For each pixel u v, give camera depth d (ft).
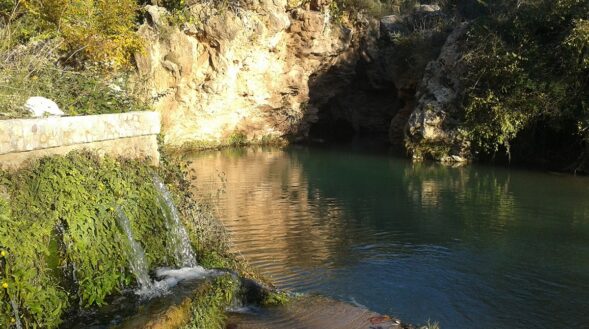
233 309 19.43
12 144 14.82
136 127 20.20
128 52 48.03
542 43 70.33
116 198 18.01
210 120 92.73
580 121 62.28
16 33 26.16
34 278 14.10
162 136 24.50
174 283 18.22
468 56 72.69
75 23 37.88
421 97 80.43
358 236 32.65
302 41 99.50
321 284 24.13
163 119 84.07
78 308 15.48
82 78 23.39
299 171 62.80
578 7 68.23
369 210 40.47
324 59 104.53
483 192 48.98
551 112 65.92
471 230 34.50
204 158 75.97
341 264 27.07
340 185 52.70
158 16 78.18
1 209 13.57
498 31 73.97
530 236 33.09
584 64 63.41
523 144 70.90
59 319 14.47
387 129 122.11
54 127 16.42
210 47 87.15
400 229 34.63
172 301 16.49
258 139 101.30
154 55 78.79
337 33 103.60
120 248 17.24
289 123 104.53
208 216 25.54
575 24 65.21
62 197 15.78
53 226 15.25
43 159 15.96
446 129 73.82
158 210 19.86
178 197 22.93
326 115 122.72
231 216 37.52
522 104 68.13
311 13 97.91
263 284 22.02
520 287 24.41
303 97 104.47
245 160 73.97
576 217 38.42
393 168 66.44
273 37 93.71
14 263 13.46
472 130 70.79
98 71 29.09
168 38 80.02
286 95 102.58
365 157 78.69
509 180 56.70
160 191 20.45
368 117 123.95
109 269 16.70
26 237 14.05
